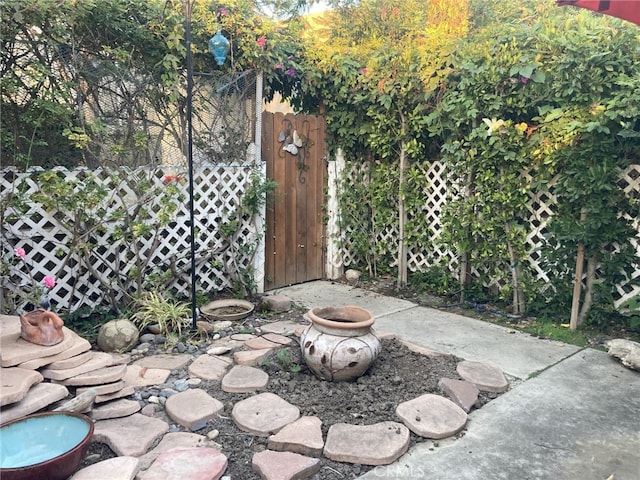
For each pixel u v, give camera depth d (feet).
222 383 9.74
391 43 17.54
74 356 8.82
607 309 13.52
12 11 10.85
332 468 7.37
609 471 7.39
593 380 10.48
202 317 13.83
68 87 12.20
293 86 17.94
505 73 13.84
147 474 6.86
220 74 15.05
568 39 12.80
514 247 15.01
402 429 8.22
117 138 13.43
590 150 12.56
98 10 12.23
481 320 14.61
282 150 17.42
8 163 11.90
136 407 8.77
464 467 7.43
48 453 6.86
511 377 10.61
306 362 10.19
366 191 18.99
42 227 12.20
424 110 16.52
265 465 7.16
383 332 13.14
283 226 17.80
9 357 8.00
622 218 13.12
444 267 17.01
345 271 19.63
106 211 13.11
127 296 13.52
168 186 13.84
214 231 15.80
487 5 20.42
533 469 7.40
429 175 17.51
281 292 17.37
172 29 13.39
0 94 11.35
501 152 14.14
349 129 18.25
